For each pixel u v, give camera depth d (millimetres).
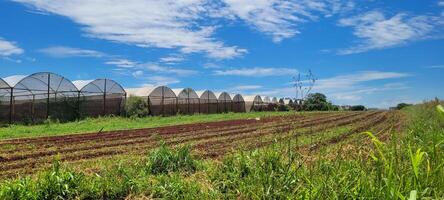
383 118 31469
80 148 14062
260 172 5391
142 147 14078
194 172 8062
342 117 34281
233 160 6875
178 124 27891
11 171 9664
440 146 5523
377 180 4102
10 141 16312
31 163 10859
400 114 36969
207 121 31484
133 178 7035
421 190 3943
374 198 3943
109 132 20906
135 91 37438
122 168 7527
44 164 10719
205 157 11281
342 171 4855
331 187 4320
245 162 6379
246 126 24719
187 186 6445
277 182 5109
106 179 6812
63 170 6961
